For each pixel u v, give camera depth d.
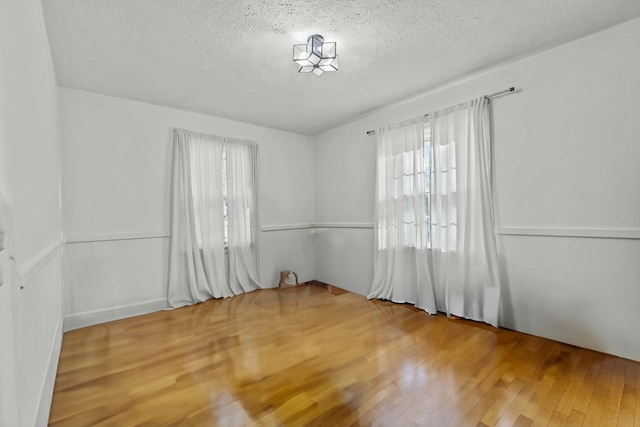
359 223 3.80
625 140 1.92
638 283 1.88
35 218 1.26
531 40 2.10
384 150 3.40
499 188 2.51
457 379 1.73
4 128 0.82
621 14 1.83
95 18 1.78
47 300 1.51
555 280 2.21
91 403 1.55
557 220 2.20
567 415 1.41
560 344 2.15
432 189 2.94
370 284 3.67
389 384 1.69
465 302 2.68
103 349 2.20
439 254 2.90
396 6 1.72
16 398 0.80
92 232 2.79
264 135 4.08
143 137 3.11
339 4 1.70
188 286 3.31
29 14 1.28
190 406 1.52
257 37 2.01
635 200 1.89
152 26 1.87
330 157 4.26
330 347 2.18
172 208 3.23
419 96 3.06
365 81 2.71
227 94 2.95
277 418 1.42
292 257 4.32
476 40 2.09
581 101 2.09
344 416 1.43
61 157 2.63
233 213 3.70
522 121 2.37
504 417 1.41
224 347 2.21
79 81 2.59
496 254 2.49
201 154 3.45
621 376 1.72
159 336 2.43
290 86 2.79
